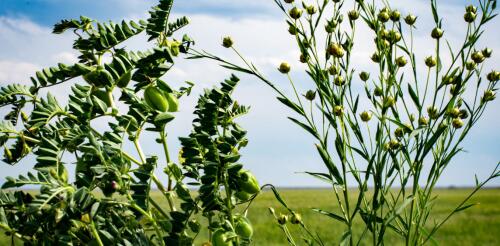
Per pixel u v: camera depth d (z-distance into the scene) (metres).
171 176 0.46
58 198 0.42
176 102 0.47
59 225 0.41
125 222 0.43
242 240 0.46
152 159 0.43
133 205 0.42
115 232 0.42
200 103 0.49
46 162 0.42
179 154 0.50
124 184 0.42
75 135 0.43
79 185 0.41
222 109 0.47
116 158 0.42
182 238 0.44
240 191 0.46
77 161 0.44
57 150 0.42
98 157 0.42
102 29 0.49
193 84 0.49
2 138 0.45
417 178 0.50
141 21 0.49
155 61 0.46
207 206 0.45
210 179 0.44
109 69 0.46
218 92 0.46
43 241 0.43
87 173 0.42
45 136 0.46
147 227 0.47
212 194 0.44
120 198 0.43
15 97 0.47
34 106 0.48
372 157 0.50
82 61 0.49
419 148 0.50
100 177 0.41
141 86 0.46
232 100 0.47
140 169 0.43
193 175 0.46
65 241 0.41
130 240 0.43
